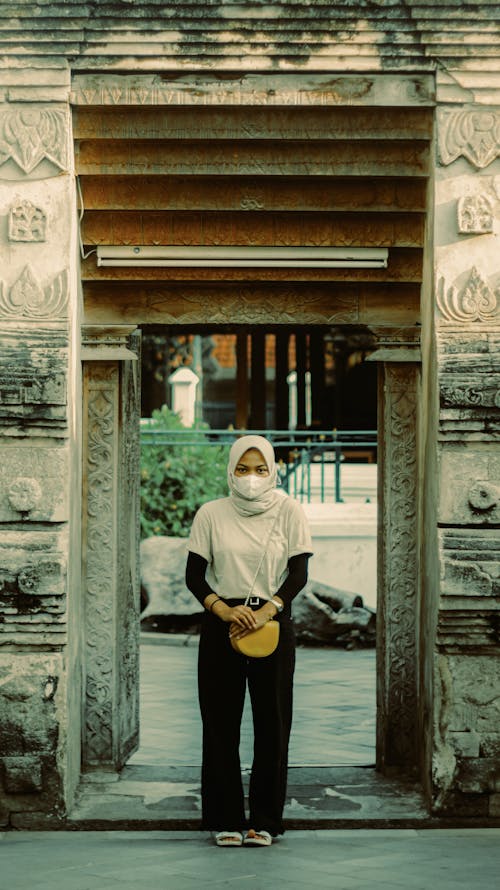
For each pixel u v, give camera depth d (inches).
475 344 228.4
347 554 522.0
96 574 255.6
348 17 228.7
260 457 220.2
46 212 229.6
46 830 226.5
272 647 212.1
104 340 249.9
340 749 297.6
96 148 237.8
